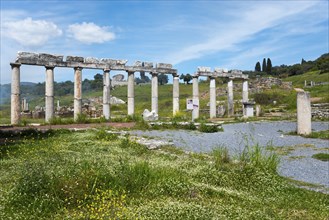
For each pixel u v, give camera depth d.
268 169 12.37
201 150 17.22
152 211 7.33
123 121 35.28
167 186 9.45
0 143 18.27
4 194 8.36
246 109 47.12
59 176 9.04
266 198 9.64
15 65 33.12
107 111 38.56
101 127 27.52
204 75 46.75
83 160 11.47
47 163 11.27
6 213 7.21
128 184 9.23
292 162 15.55
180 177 10.43
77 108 36.81
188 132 26.89
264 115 49.12
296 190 10.72
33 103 109.56
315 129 30.55
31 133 22.62
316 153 17.94
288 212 8.46
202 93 83.75
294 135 26.12
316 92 69.81
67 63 35.97
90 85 150.62
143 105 73.88
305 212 8.57
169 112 59.84
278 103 64.38
